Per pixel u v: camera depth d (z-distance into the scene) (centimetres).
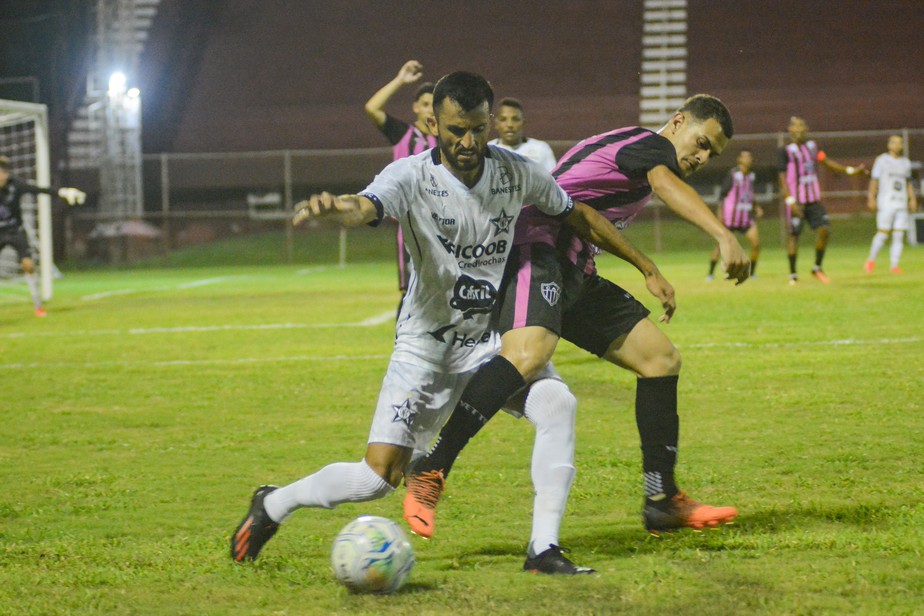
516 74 5356
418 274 568
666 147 643
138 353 1630
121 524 697
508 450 905
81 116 5128
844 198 4544
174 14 5675
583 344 665
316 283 3241
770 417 1005
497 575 566
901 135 4509
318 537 657
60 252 4684
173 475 842
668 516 643
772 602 508
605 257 4322
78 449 950
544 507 577
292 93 5341
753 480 771
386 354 1565
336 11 5725
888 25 5278
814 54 5206
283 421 1068
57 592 553
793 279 2497
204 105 5297
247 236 4841
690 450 875
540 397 588
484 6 5678
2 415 1121
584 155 665
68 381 1355
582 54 5397
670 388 651
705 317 1886
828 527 643
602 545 625
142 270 4450
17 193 2291
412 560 545
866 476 774
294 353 1592
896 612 490
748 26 5369
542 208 598
